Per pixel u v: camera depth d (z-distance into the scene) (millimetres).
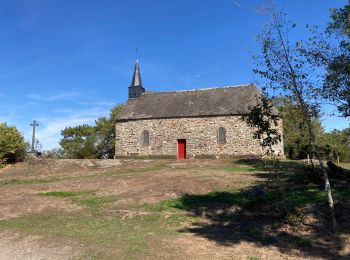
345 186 12844
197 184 16297
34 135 36406
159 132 34094
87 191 16641
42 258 8031
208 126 32469
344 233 8914
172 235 9617
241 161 26969
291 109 9992
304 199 11391
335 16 10250
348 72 9742
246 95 33375
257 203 12000
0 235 10125
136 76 39688
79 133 46062
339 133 15914
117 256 7957
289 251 8227
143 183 17703
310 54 9766
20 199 15328
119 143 35438
